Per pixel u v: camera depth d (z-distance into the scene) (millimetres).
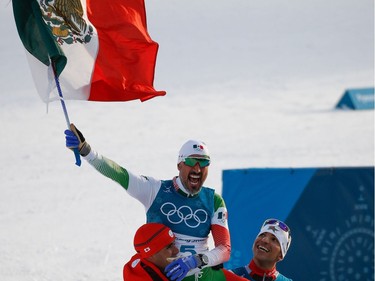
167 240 15484
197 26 143375
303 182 24922
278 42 126375
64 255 31156
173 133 63906
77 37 17078
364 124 66375
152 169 49406
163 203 16375
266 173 24797
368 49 119812
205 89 88938
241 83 93125
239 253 24797
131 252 31750
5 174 49594
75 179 47500
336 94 85375
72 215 38500
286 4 163375
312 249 25031
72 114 73312
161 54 117000
